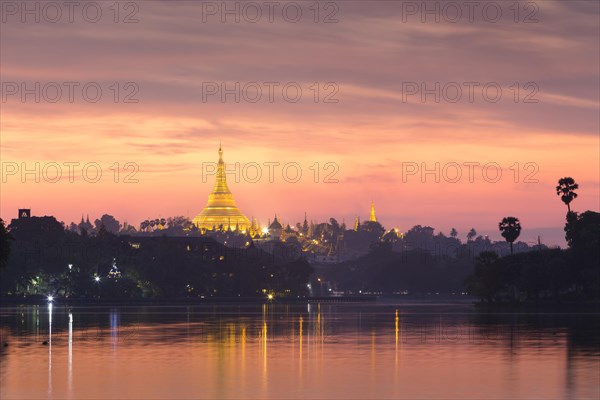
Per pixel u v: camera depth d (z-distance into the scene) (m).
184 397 178.12
